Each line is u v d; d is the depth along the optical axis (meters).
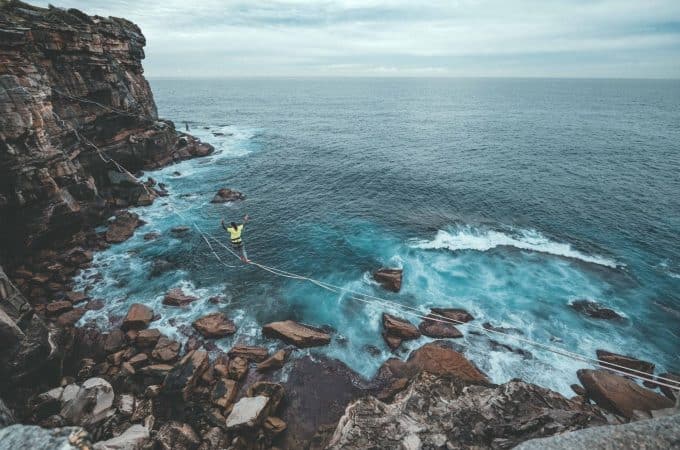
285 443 15.95
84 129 37.56
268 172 52.28
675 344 21.47
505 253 30.70
